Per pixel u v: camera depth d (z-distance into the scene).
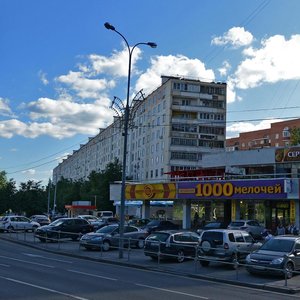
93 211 82.06
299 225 34.88
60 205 110.25
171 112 81.31
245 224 35.47
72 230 34.81
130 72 25.34
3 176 110.31
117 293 11.83
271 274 17.25
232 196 38.12
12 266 17.17
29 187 81.56
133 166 98.56
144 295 11.77
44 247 28.94
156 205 57.03
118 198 51.94
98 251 27.38
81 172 154.62
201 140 81.56
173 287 13.87
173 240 22.23
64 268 17.53
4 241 34.75
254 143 117.38
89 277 15.03
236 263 16.81
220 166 47.84
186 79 83.44
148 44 25.56
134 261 22.14
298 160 40.56
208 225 37.31
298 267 17.78
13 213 80.69
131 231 29.45
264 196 35.88
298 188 34.06
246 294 13.44
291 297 13.41
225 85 84.88
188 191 42.16
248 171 45.81
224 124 83.25
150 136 89.12
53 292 11.41
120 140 110.12
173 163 79.69
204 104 83.25
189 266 20.73
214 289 14.09
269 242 18.64
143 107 94.31
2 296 10.59
